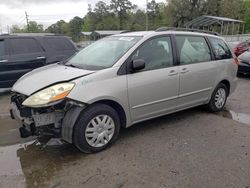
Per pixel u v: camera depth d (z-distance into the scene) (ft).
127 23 253.44
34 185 10.71
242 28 176.04
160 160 12.42
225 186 10.50
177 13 154.92
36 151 13.55
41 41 26.94
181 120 17.57
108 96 12.97
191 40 17.22
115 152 13.20
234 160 12.43
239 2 175.32
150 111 15.01
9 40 25.27
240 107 21.24
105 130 13.30
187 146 13.83
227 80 19.40
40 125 12.17
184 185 10.57
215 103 19.08
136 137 14.92
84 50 16.98
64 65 15.39
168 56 15.62
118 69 13.50
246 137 15.02
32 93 12.46
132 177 11.12
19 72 25.23
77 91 12.18
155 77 14.71
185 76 16.24
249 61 34.22
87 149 12.87
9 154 13.28
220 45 19.29
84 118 12.50
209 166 11.90
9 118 18.74
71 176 11.28
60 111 12.31
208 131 15.81
